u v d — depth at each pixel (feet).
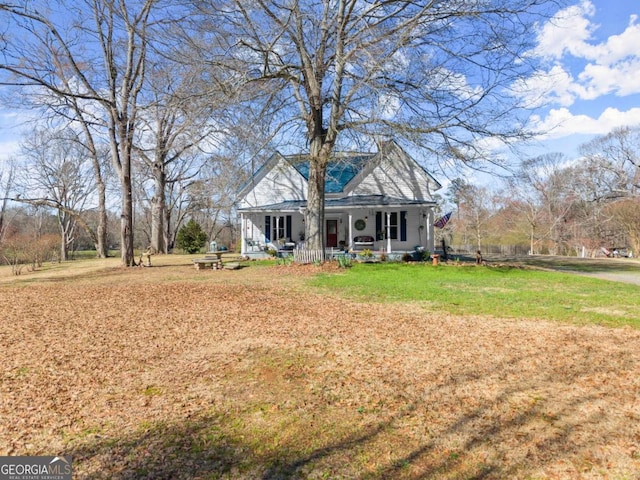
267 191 81.61
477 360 16.47
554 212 145.07
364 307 28.32
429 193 75.51
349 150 53.98
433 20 46.73
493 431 10.69
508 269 53.01
